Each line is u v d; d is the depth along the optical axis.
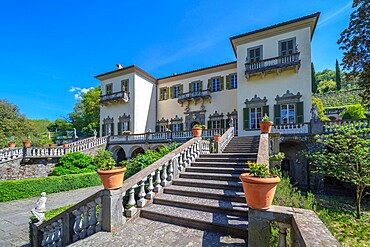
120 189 4.26
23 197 10.80
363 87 12.52
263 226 2.51
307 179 12.19
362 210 8.02
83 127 38.31
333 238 1.64
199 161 8.13
